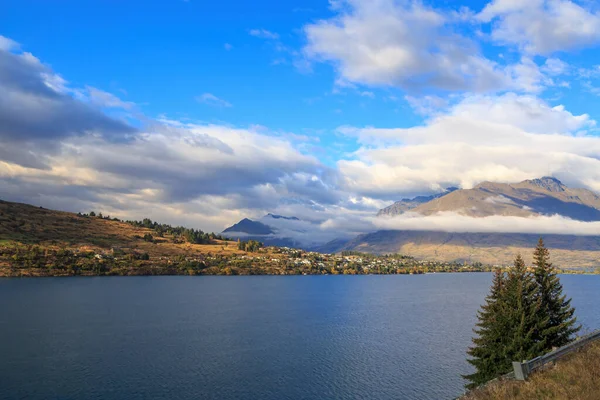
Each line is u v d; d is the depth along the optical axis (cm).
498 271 6531
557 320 5900
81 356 9656
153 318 15200
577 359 3544
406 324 14812
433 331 13462
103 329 12862
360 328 13950
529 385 3175
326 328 13900
